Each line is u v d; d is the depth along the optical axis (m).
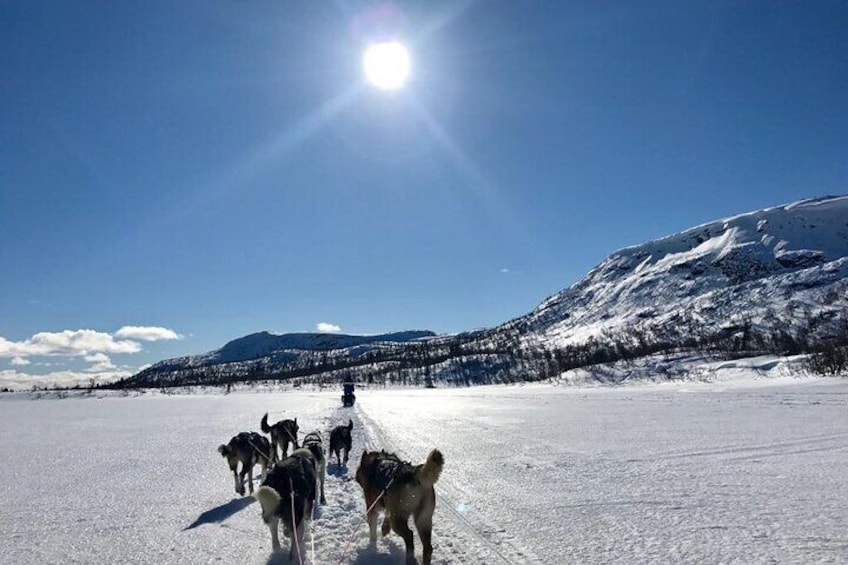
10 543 8.12
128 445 19.39
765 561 6.79
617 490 10.62
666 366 79.44
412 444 17.84
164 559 7.39
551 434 19.64
